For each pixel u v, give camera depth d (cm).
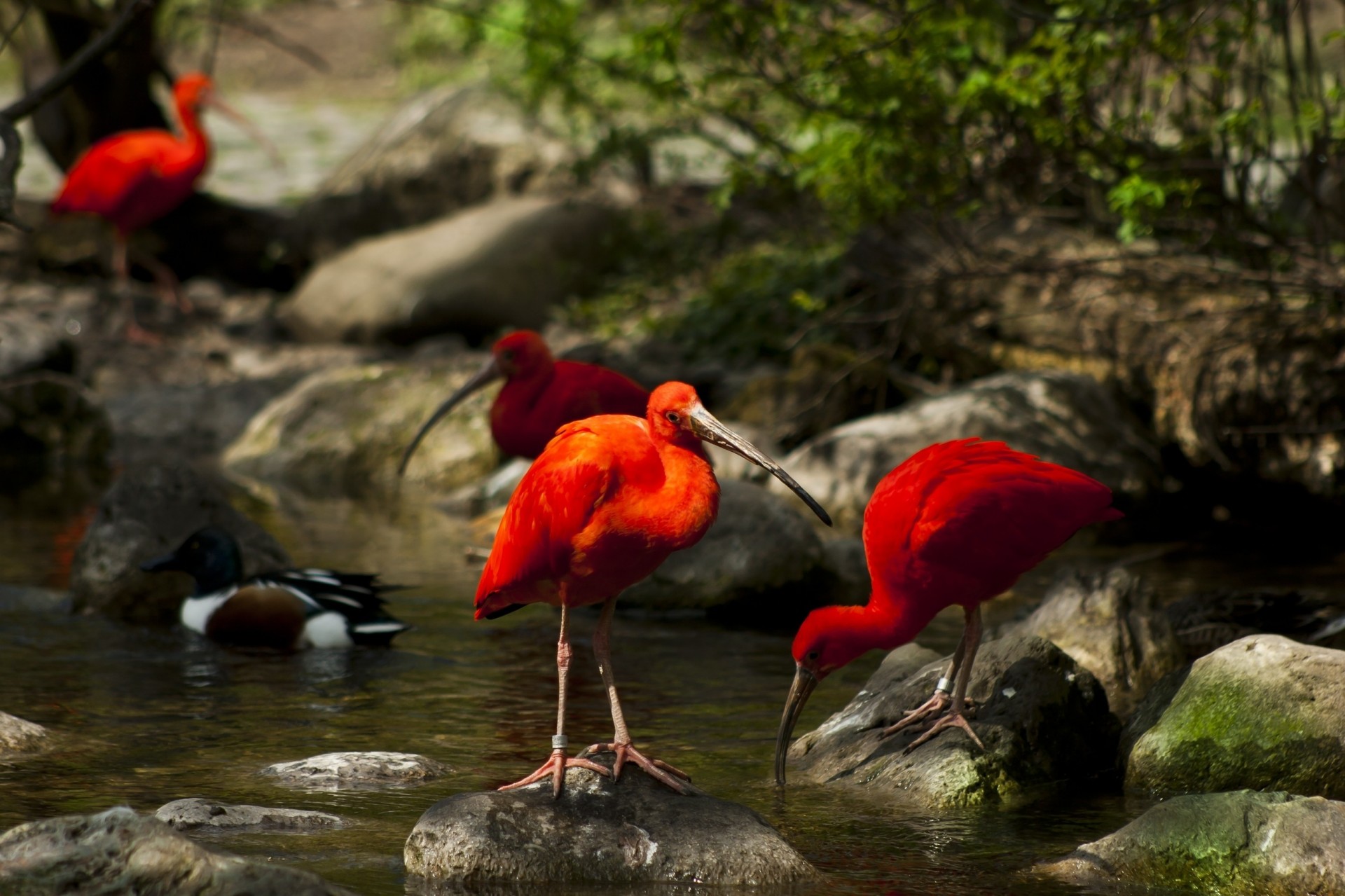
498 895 631
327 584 1100
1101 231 1677
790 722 794
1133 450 1523
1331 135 1366
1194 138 1414
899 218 1769
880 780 794
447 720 901
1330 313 1448
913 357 1828
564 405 1362
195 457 1977
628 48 2062
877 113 1394
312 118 4625
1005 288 1695
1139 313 1608
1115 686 899
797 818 739
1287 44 1366
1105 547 1427
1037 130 1375
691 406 711
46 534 1477
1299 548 1415
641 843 662
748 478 1561
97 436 1972
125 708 914
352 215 2777
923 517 777
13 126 884
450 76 3653
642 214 2547
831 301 1981
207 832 692
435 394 1895
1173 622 1000
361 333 2388
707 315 2119
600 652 728
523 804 674
